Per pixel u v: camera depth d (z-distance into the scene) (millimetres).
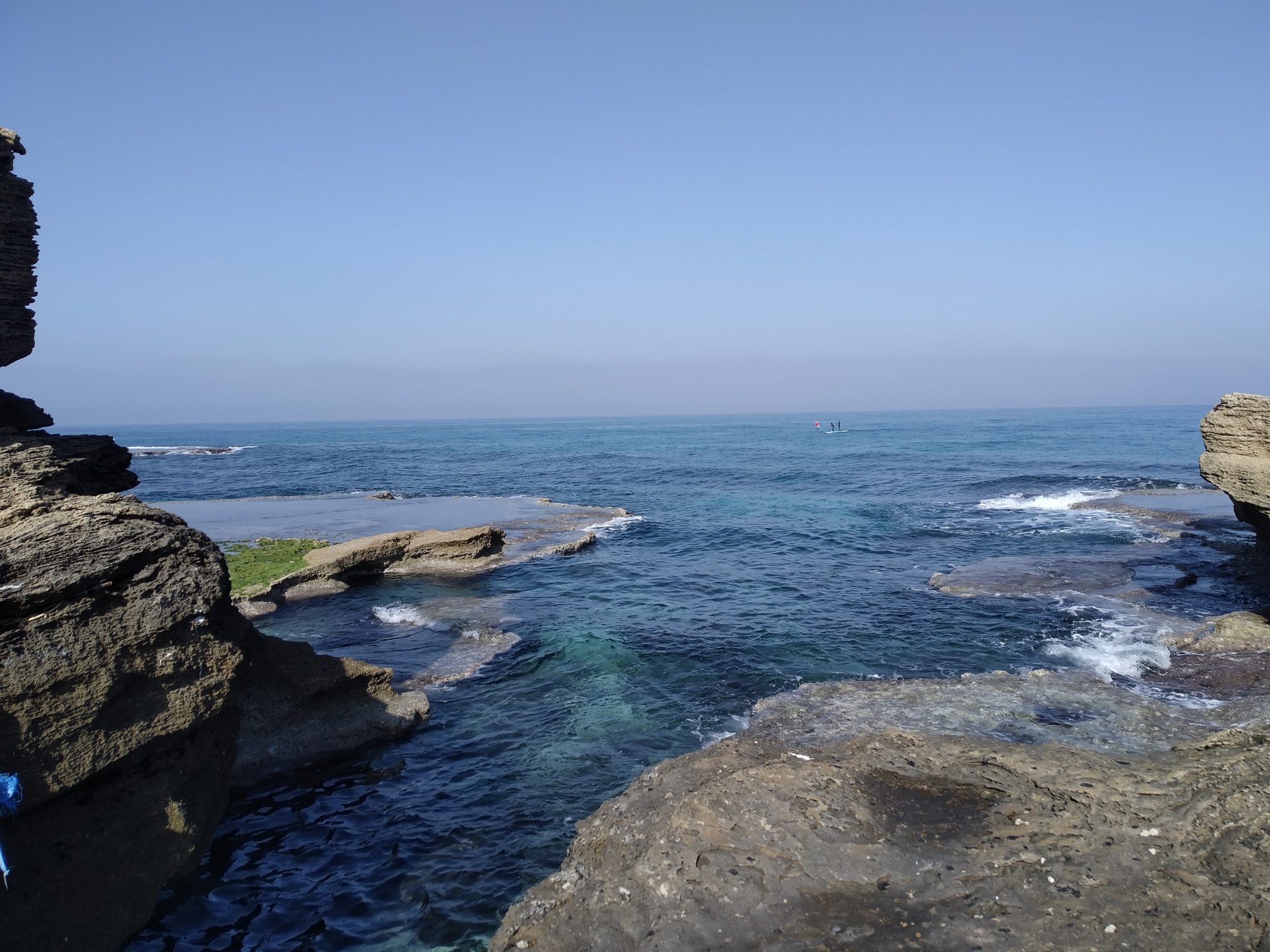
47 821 6734
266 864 8508
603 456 77438
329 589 20531
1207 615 16656
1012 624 16406
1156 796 7457
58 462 9539
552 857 8492
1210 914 5777
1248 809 6867
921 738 9367
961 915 6090
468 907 7695
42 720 6555
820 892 6477
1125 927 5773
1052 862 6660
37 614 6652
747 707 12375
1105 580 19688
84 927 6867
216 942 7293
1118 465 52344
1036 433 98000
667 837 7348
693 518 33656
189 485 51875
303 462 73250
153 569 7594
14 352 9430
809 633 16172
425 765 10727
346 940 7293
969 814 7582
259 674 10797
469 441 119500
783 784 8164
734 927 6125
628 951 5988
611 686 13461
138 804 7594
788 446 86812
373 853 8688
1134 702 11055
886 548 25797
